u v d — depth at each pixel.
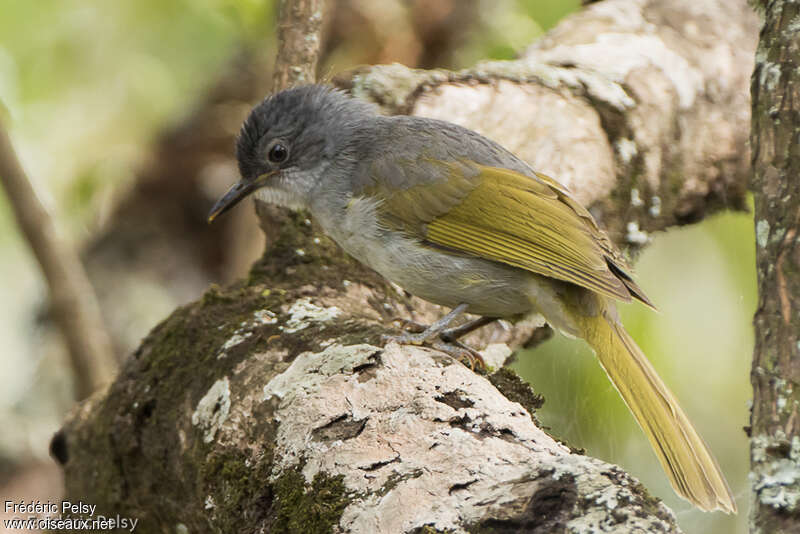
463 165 8.48
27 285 15.80
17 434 14.48
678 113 11.76
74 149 13.34
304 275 9.46
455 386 6.92
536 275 8.14
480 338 10.14
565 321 8.01
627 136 11.26
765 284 5.74
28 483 14.04
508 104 10.76
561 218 8.12
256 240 14.54
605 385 12.07
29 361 15.45
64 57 12.84
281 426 7.21
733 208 12.40
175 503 8.48
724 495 6.66
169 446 8.39
